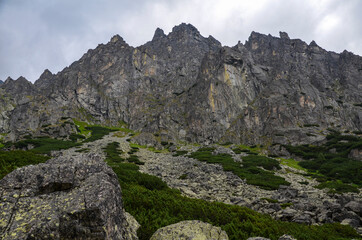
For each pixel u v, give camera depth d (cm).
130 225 1013
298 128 9038
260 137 9644
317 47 16012
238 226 1400
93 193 775
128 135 10925
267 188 3809
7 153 2541
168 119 11400
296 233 1450
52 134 9856
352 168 5003
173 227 1038
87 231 677
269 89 12056
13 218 679
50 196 779
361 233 1803
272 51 16412
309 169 5831
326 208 2470
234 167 5228
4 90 15938
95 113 14150
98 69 17125
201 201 1983
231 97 11794
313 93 11138
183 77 16838
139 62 17788
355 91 12119
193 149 8375
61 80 15350
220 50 13938
